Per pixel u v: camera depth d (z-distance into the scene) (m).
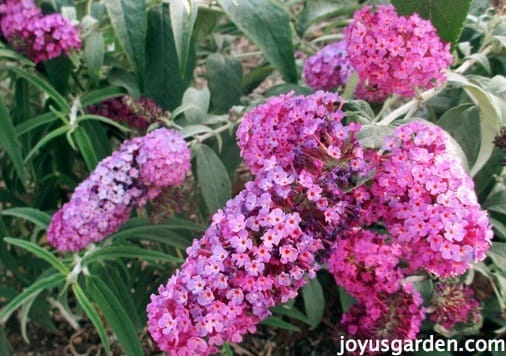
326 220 0.25
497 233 0.39
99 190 0.34
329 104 0.28
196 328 0.24
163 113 0.40
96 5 0.45
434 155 0.26
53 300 0.47
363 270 0.33
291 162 0.27
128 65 0.49
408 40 0.31
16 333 0.50
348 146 0.26
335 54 0.41
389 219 0.27
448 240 0.25
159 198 0.36
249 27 0.40
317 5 0.47
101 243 0.39
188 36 0.38
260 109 0.29
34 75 0.40
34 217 0.38
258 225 0.25
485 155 0.34
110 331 0.50
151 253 0.36
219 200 0.38
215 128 0.44
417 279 0.36
